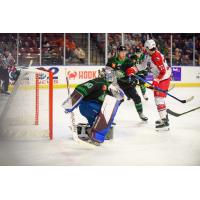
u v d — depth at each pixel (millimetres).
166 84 7094
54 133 6871
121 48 7473
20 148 6004
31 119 7707
